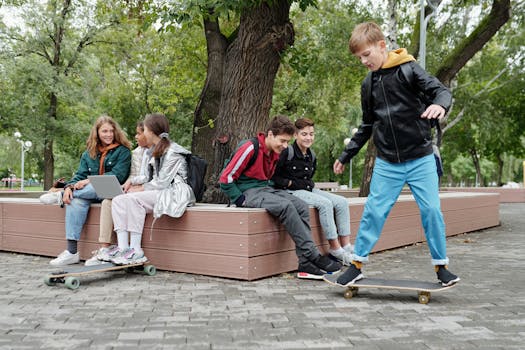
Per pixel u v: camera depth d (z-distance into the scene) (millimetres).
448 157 36156
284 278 4891
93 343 2830
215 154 8062
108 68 25828
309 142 5402
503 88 24625
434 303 3832
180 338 2924
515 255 6645
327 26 18156
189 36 15047
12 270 5367
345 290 4266
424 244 7758
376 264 5832
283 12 7930
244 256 4730
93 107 25859
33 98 23047
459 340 2875
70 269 4598
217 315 3453
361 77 19203
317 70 18797
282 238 5113
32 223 6508
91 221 5895
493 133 25578
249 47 7883
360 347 2750
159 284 4582
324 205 5359
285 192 5047
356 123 36688
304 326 3178
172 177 5160
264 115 8133
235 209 4793
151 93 24500
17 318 3381
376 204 3947
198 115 9461
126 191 5570
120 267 4801
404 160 3842
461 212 9492
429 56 19016
